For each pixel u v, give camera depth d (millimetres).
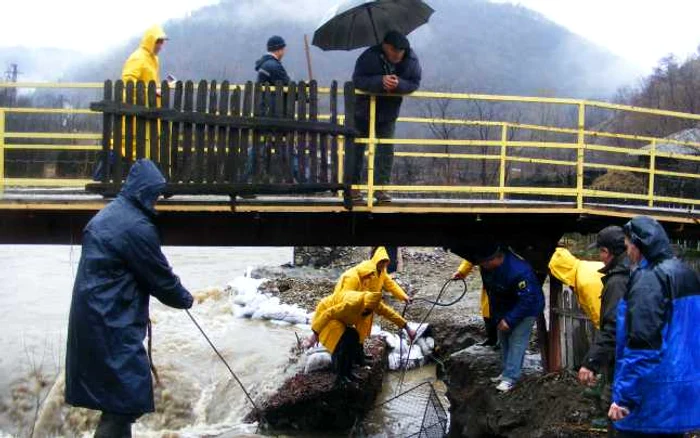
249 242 8172
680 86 29859
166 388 10508
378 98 8109
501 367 8992
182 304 5555
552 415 7375
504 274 8008
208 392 10688
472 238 8633
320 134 7727
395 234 8461
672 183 14898
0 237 7891
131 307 5316
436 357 12578
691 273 4914
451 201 8195
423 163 11906
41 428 9883
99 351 5148
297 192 7664
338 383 9539
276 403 9625
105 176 7402
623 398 4801
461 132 22828
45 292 17859
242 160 7547
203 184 7469
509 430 7645
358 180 8055
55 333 13305
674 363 4742
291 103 7668
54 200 7520
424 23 9047
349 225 8344
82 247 5352
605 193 8523
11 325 14023
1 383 10781
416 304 14453
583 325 8234
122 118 7398
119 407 5172
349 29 8930
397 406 10391
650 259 4945
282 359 11156
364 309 9477
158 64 8523
